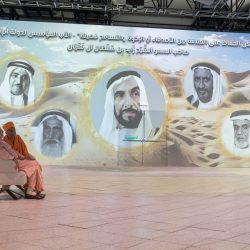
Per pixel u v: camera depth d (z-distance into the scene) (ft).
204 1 57.16
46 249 14.17
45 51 62.49
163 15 68.28
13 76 61.57
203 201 26.63
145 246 14.71
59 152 61.11
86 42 63.41
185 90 64.59
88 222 18.97
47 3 61.57
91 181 39.32
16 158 25.57
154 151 62.80
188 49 65.31
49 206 23.58
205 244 15.06
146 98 63.72
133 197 28.27
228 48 66.13
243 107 65.41
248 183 39.42
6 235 16.21
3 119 60.85
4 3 61.05
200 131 64.18
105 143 62.03
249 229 17.69
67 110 61.93
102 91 62.90
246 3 67.92
